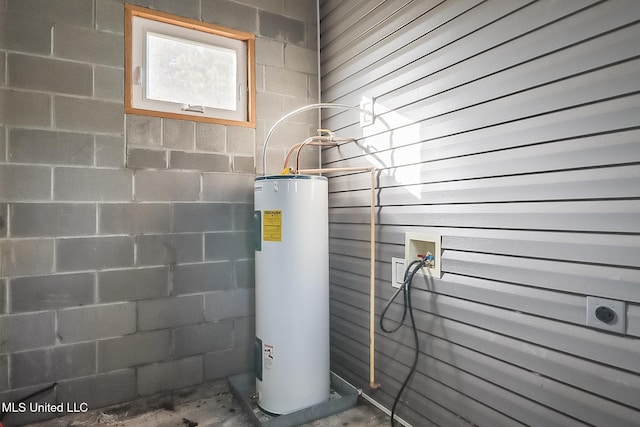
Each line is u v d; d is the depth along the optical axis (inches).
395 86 77.6
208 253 89.5
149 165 82.9
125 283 80.7
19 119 71.4
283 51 99.4
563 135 48.7
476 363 60.6
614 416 44.1
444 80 66.0
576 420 47.7
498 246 57.1
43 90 73.3
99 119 78.0
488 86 58.2
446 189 65.8
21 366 72.0
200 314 88.7
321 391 79.0
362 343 87.6
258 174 95.7
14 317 71.4
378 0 82.7
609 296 44.4
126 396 81.0
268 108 97.2
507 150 55.7
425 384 70.3
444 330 66.3
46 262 73.6
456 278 63.9
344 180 94.0
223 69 92.7
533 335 52.4
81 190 76.5
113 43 79.5
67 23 75.3
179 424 75.9
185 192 86.7
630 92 42.4
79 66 76.3
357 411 80.4
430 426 69.2
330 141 95.1
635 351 42.3
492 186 57.8
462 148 62.7
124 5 80.6
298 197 75.1
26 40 72.1
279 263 75.1
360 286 88.0
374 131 83.7
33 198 72.5
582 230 46.9
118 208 79.8
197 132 88.1
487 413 58.8
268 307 76.3
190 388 87.5
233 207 92.5
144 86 83.1
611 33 44.0
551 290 50.4
